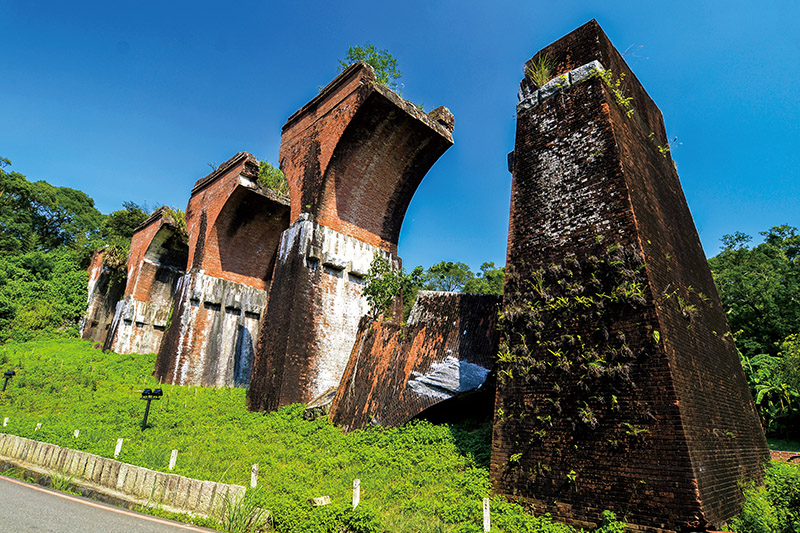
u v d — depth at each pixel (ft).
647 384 24.14
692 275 34.68
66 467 33.60
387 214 66.85
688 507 21.02
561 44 36.78
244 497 24.48
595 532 22.58
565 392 27.20
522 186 34.76
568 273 29.50
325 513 23.43
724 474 25.04
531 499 26.40
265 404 52.34
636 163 32.30
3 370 77.66
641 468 23.00
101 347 101.24
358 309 60.90
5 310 112.27
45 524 21.26
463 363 40.04
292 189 65.36
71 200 184.44
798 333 68.28
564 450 26.08
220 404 58.75
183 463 33.55
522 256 32.76
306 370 53.42
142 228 103.55
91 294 119.85
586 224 29.73
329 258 58.49
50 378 71.92
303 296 55.36
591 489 24.31
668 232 33.12
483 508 23.15
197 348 73.77
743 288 80.64
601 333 26.81
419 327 44.68
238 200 75.87
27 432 42.91
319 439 42.55
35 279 130.72
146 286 97.55
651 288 25.67
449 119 65.77
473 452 34.06
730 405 30.60
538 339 29.60
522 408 28.89
